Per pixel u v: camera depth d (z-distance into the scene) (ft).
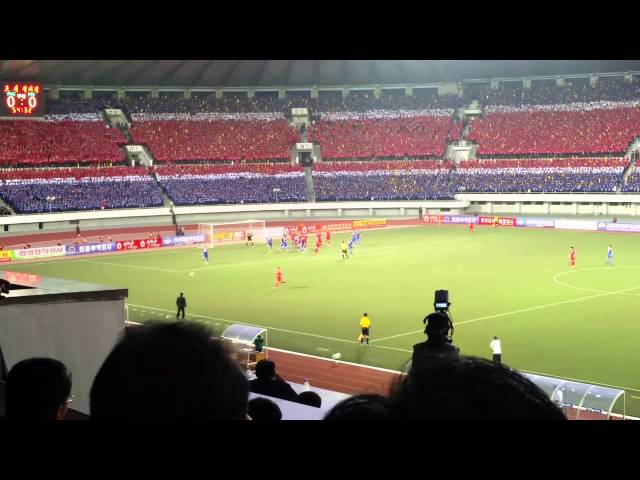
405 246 234.99
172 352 6.11
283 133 369.09
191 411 5.87
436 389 5.39
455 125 370.94
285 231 252.01
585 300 136.87
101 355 30.32
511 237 255.70
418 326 119.24
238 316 128.57
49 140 320.29
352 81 391.86
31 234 275.59
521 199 321.73
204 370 6.06
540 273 171.32
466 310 129.39
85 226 298.97
